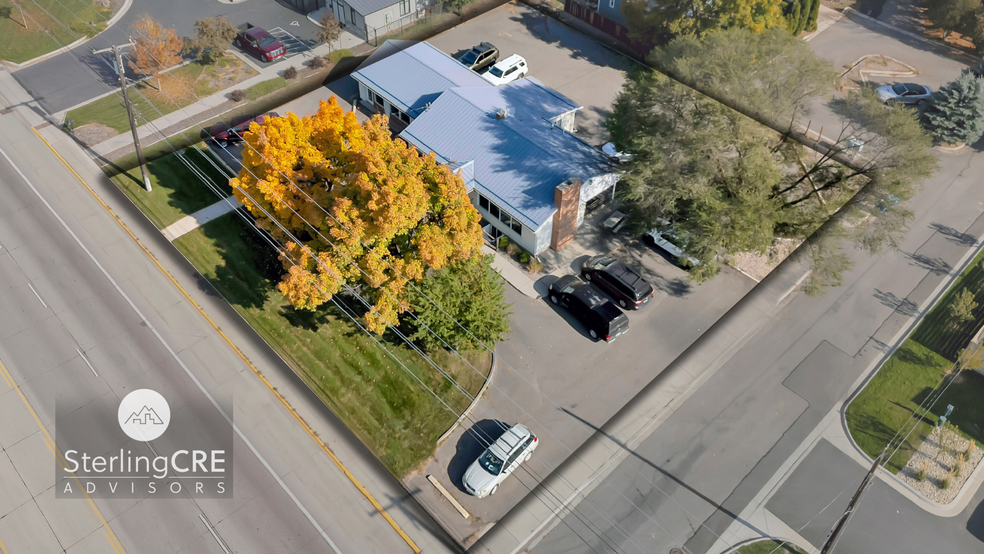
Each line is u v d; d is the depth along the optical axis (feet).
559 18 194.80
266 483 102.12
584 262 129.29
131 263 130.21
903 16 203.82
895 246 122.42
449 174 106.32
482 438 107.04
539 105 147.43
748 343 119.75
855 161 131.13
